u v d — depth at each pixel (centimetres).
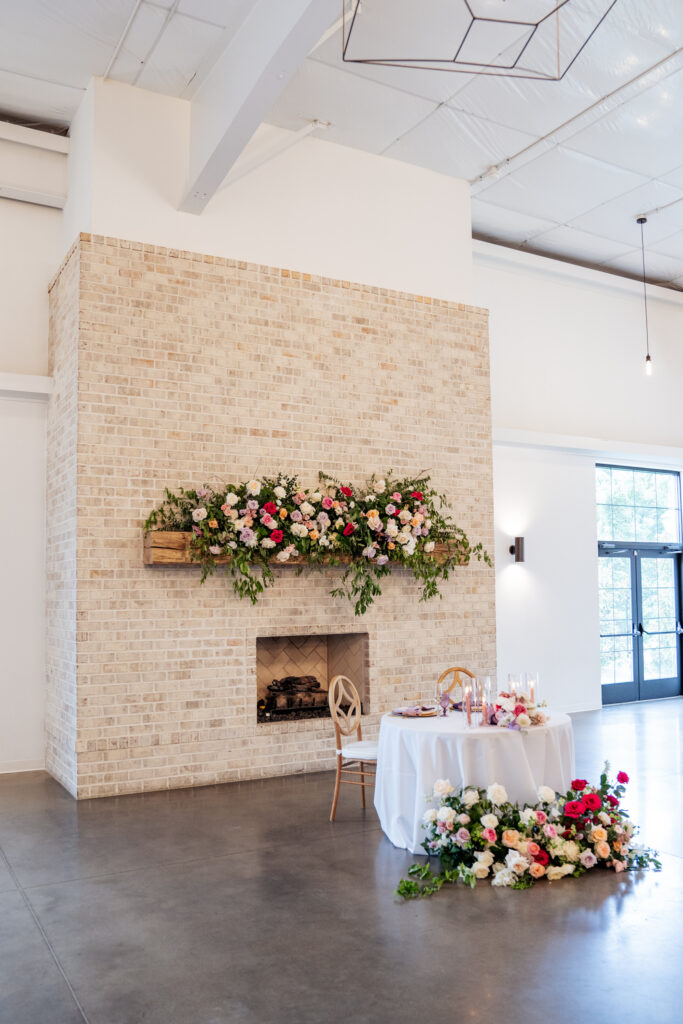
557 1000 314
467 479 810
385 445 764
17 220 742
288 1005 312
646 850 476
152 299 666
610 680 1141
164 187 688
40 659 721
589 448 1069
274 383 711
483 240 1008
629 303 1148
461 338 823
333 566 722
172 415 666
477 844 455
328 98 693
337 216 766
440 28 604
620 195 882
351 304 758
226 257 708
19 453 727
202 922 391
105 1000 319
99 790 621
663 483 1214
